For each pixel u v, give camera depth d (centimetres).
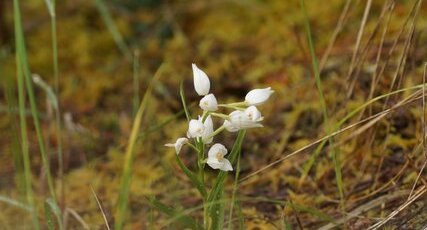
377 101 78
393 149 76
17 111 99
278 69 98
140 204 78
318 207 71
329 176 75
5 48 111
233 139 87
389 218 63
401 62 70
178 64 106
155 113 96
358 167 75
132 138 57
